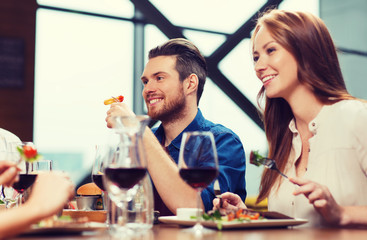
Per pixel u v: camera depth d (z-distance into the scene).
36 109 5.19
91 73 5.36
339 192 1.61
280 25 1.72
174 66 2.32
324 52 1.72
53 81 5.26
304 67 1.70
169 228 1.33
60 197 1.08
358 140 1.62
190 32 5.74
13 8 5.12
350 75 7.37
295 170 1.79
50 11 5.28
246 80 5.92
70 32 5.34
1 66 5.04
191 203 1.77
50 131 5.21
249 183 5.30
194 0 5.76
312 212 1.67
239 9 5.94
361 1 7.36
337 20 7.24
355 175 1.63
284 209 1.76
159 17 5.58
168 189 1.77
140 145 1.19
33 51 5.19
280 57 1.72
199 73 2.38
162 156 1.82
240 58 5.91
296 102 1.75
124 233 1.19
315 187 1.33
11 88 5.07
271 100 1.85
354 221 1.35
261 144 5.95
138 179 1.18
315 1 7.04
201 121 2.35
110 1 5.45
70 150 5.23
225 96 5.88
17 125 5.06
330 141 1.67
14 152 1.37
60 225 1.18
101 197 1.70
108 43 5.45
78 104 5.31
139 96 5.50
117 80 5.44
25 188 1.38
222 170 2.09
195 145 1.23
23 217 1.01
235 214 1.33
